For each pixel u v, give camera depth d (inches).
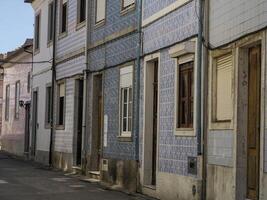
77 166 831.7
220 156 440.8
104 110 725.9
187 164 494.0
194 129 482.3
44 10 1060.5
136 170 611.5
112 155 688.4
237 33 418.0
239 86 418.0
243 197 413.4
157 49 571.2
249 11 400.5
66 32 901.2
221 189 435.5
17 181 692.7
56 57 952.9
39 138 1047.6
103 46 737.0
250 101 414.9
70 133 861.8
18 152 1269.7
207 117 466.0
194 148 482.3
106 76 724.7
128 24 655.8
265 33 379.2
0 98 1599.4
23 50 1201.4
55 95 948.0
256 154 402.0
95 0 778.8
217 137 447.5
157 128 567.8
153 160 596.1
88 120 785.6
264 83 380.8
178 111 521.7
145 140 596.7
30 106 1155.9
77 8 850.1
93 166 769.6
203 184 463.5
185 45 488.7
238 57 417.7
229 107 434.9
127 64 655.1
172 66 535.5
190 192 484.1
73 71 859.4
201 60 474.0
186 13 506.3
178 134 514.9
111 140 695.1
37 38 1117.7
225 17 438.9
